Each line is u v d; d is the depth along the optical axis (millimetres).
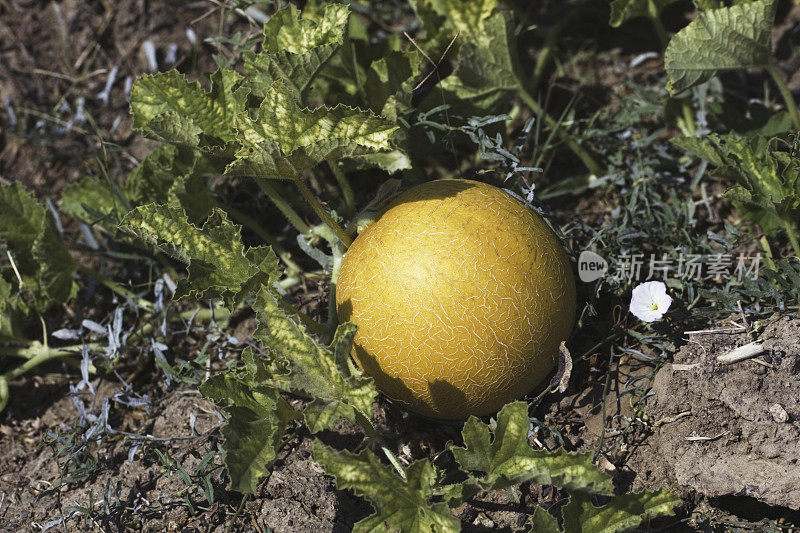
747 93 1357
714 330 1165
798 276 1158
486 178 1293
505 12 1253
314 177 1323
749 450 1117
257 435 1103
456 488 1086
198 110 1213
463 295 1078
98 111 1417
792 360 1128
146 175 1287
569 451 1157
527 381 1112
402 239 1095
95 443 1213
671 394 1145
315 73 1165
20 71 1437
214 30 1428
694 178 1296
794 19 1389
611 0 1418
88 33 1445
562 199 1314
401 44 1338
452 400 1103
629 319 1208
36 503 1185
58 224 1312
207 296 1145
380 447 1166
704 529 1111
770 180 1194
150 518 1152
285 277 1298
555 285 1106
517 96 1366
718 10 1215
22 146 1405
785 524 1119
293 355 1098
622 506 1079
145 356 1261
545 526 1067
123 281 1329
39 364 1292
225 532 1136
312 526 1130
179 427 1213
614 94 1371
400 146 1239
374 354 1098
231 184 1335
